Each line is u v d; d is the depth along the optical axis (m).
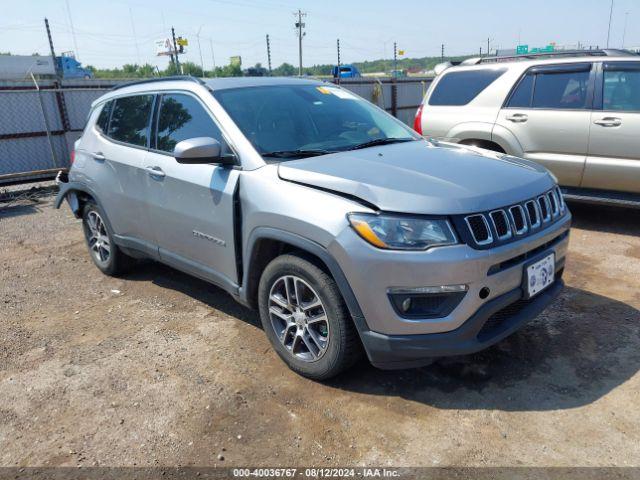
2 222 7.59
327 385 3.16
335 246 2.76
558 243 3.21
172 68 38.03
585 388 3.01
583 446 2.57
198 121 3.77
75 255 5.89
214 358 3.53
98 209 4.86
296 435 2.75
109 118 4.77
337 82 16.47
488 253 2.68
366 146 3.68
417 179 2.90
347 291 2.78
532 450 2.56
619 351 3.37
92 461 2.65
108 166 4.53
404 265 2.62
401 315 2.70
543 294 3.17
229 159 3.40
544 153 5.96
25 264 5.65
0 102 10.87
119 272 5.09
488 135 6.30
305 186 3.02
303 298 3.15
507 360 3.32
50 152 11.74
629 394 2.94
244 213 3.29
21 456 2.71
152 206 4.07
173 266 4.15
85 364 3.54
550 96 5.91
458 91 6.63
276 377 3.27
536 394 2.98
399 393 3.05
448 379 3.15
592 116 5.58
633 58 5.42
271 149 3.43
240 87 3.89
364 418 2.85
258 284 3.47
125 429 2.87
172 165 3.84
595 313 3.88
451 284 2.63
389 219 2.67
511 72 6.21
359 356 3.04
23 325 4.18
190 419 2.92
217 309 4.29
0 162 11.07
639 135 5.33
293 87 4.15
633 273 4.60
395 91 18.20
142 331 3.97
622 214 6.42
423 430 2.73
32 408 3.09
